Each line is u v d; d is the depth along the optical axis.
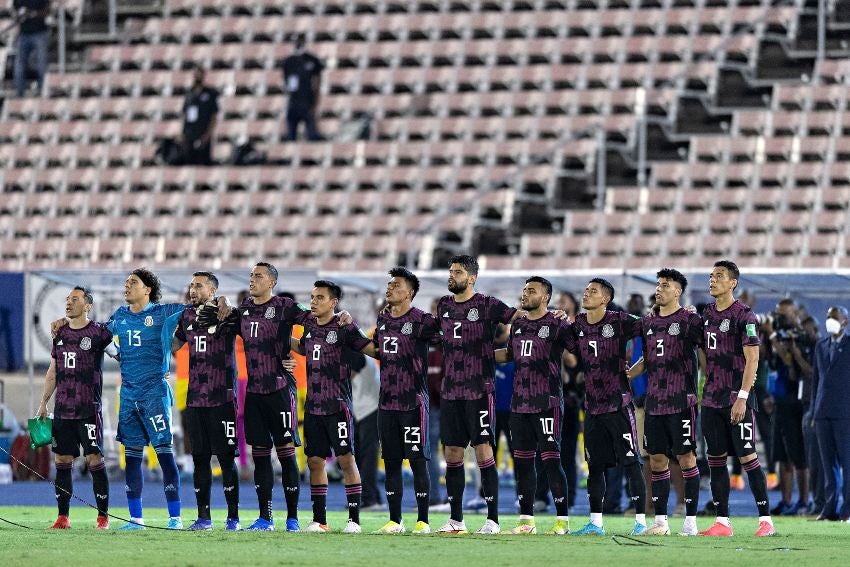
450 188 100.44
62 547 35.78
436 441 54.12
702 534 41.53
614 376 41.34
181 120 110.44
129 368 43.41
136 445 43.56
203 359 42.62
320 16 114.19
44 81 113.88
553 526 42.97
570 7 109.81
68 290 71.44
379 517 50.78
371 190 101.19
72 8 118.56
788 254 88.19
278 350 42.34
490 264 92.94
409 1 113.75
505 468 71.19
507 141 101.12
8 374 71.62
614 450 41.59
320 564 31.55
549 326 41.59
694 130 99.31
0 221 105.88
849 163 91.94
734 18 104.12
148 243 100.69
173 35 116.69
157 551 34.59
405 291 41.69
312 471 42.44
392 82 108.44
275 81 111.31
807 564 32.09
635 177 98.94
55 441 43.44
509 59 108.06
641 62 105.00
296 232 99.69
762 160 94.56
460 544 36.91
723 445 41.34
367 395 54.25
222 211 102.94
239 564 31.48
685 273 62.56
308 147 104.56
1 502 57.97
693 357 41.53
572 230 94.19
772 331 53.91
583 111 102.56
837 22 99.44
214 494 62.34
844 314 49.28
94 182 107.38
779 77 100.06
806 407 52.06
